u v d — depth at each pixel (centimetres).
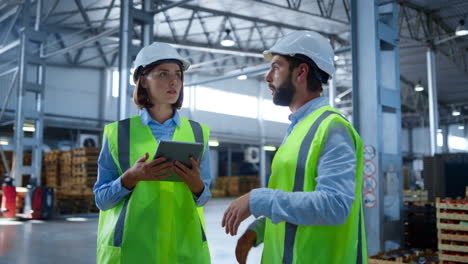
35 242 880
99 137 2212
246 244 182
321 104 167
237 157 3488
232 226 150
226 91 2742
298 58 166
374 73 684
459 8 1598
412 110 3178
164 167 193
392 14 734
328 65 167
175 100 227
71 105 2128
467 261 506
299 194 144
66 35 1903
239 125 2795
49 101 2061
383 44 739
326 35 1970
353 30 710
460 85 2711
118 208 215
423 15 1672
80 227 1134
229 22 1816
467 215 507
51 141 2172
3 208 1270
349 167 144
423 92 2911
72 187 1511
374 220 664
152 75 223
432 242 689
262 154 2884
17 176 1323
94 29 1892
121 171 218
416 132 3688
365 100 691
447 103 3212
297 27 1889
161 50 224
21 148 1334
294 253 153
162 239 209
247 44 2097
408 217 717
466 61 2222
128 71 986
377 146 671
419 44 1745
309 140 155
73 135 2269
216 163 3056
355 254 152
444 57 2128
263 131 2898
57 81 2089
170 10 1691
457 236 516
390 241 676
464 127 3569
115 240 209
